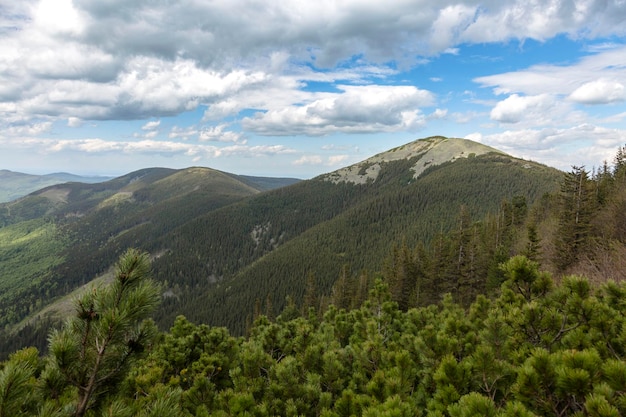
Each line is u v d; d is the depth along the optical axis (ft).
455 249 149.28
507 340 17.12
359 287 197.67
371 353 23.84
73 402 10.68
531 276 20.21
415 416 12.94
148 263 10.67
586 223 102.89
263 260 533.55
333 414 15.17
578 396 9.66
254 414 16.29
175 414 10.34
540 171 620.90
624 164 167.73
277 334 32.65
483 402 9.90
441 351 19.26
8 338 460.96
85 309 9.91
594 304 15.85
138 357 10.91
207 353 28.86
